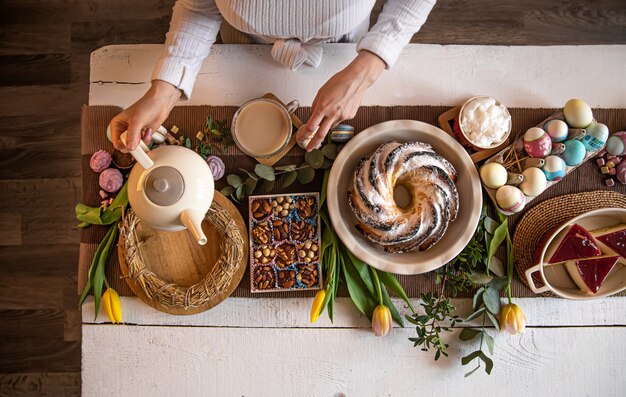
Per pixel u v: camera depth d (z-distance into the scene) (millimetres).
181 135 1025
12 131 1570
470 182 938
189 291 954
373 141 980
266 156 991
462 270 1003
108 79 1050
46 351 1526
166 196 762
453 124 1020
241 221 995
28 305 1538
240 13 832
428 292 1017
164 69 857
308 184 1028
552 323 1021
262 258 993
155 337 1023
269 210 992
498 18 1526
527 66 1048
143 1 1561
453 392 1016
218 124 1016
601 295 948
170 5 1557
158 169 772
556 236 979
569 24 1518
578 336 1018
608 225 1018
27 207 1561
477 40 1526
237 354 1024
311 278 993
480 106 969
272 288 995
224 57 1044
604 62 1050
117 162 1021
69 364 1523
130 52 1055
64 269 1548
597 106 1043
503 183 959
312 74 1040
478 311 981
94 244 1021
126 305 1019
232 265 958
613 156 1022
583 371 1017
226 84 1041
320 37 907
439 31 1533
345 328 1023
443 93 1044
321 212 992
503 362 1020
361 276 975
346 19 845
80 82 1571
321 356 1022
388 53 853
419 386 1019
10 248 1554
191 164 792
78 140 1565
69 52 1570
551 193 1032
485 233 997
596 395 1015
